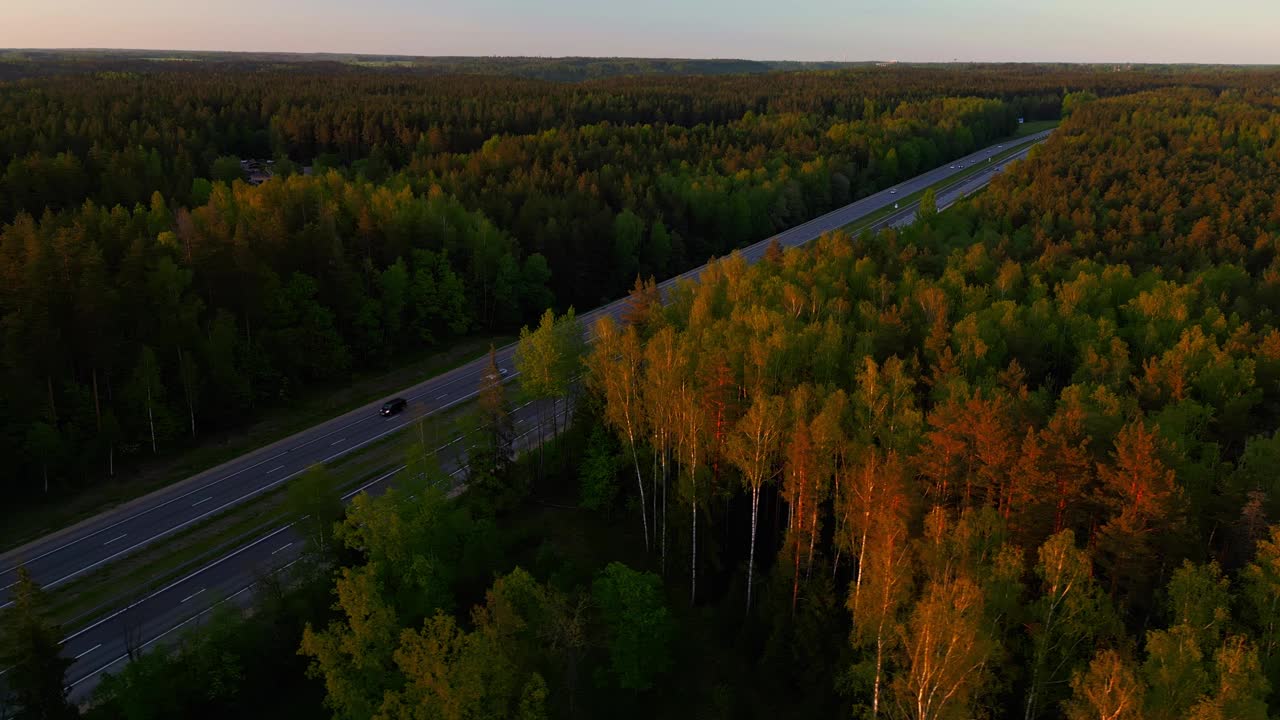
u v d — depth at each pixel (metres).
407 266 100.19
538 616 41.03
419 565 45.00
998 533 39.62
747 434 47.94
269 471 68.00
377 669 38.53
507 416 62.62
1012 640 37.69
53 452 61.69
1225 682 27.94
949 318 83.75
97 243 77.81
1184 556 40.28
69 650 46.75
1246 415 61.59
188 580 53.34
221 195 107.38
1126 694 28.19
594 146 162.88
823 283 89.00
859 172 184.50
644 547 59.78
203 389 72.44
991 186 146.50
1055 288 88.75
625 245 123.44
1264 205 125.69
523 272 110.19
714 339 66.12
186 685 41.22
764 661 45.38
